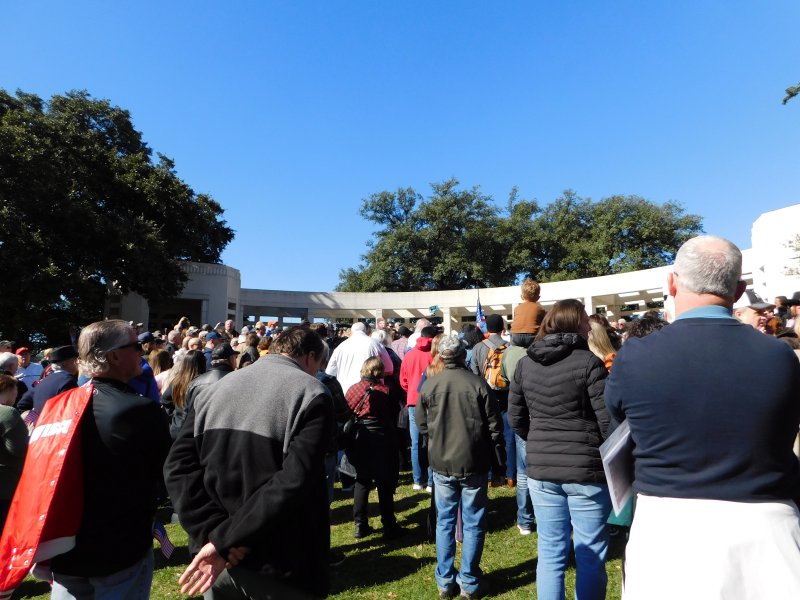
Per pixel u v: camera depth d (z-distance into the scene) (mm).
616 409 1941
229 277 29547
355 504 5238
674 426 1699
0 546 2188
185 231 29891
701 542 1611
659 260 40531
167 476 2152
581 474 2975
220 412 2172
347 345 6539
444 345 4074
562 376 3139
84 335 2514
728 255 1855
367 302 33219
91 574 2252
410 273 43469
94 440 2303
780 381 1634
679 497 1678
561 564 3086
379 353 6512
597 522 2973
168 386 6047
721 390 1654
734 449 1626
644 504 1777
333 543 5121
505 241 44656
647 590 1682
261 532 1909
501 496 6074
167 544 3191
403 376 6914
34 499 2189
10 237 20172
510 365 5270
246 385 2211
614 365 1947
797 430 1671
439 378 3973
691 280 1878
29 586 4727
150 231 25000
